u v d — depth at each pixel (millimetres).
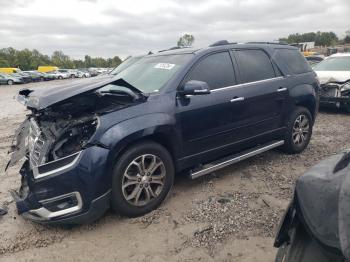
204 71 4293
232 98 4434
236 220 3648
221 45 4625
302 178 2154
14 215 3922
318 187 1982
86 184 3275
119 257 3104
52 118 3814
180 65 4188
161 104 3805
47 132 3609
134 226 3584
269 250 3129
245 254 3088
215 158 4520
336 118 8922
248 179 4715
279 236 2203
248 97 4625
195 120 4086
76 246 3289
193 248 3195
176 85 3998
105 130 3377
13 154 4156
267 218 3674
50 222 3338
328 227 1787
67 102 3416
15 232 3562
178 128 3928
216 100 4266
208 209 3889
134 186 3670
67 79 52656
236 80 4590
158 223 3629
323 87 9289
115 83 3537
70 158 3277
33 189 3334
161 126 3717
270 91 4934
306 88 5508
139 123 3564
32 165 3506
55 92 3510
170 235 3412
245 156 4727
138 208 3713
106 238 3396
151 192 3787
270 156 5633
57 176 3236
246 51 4891
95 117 3430
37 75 45312
